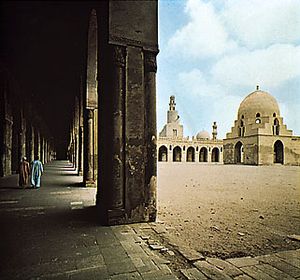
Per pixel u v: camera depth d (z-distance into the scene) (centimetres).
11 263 394
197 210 795
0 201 920
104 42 673
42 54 1446
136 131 650
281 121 5041
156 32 675
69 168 2783
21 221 640
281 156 4997
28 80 1927
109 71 641
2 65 1578
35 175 1281
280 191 1239
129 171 637
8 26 1158
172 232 560
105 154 653
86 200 935
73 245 472
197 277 349
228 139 5738
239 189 1312
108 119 644
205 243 489
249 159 5016
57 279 346
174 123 7362
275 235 542
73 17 1098
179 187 1398
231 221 660
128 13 649
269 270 372
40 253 433
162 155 6575
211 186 1449
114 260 406
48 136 4644
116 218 615
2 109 1762
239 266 385
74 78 1830
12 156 2131
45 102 2645
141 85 658
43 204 859
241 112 5434
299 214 744
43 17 1091
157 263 395
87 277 351
